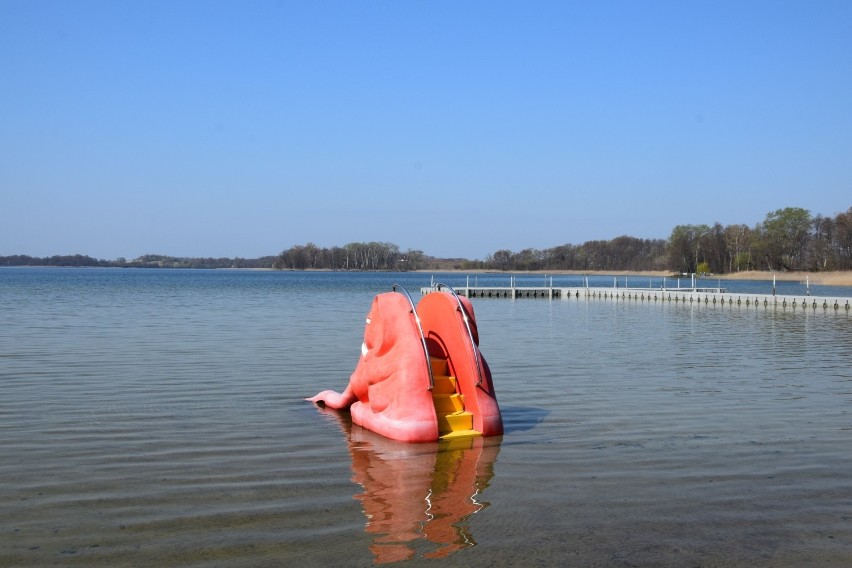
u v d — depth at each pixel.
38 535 6.40
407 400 9.90
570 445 9.52
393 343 10.43
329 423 10.82
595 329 27.56
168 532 6.49
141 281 101.00
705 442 9.65
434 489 7.71
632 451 9.20
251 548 6.16
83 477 8.03
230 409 11.76
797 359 18.23
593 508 7.14
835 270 114.00
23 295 52.31
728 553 6.12
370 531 6.54
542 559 5.98
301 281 108.81
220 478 8.05
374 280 118.81
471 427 10.23
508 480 8.02
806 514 7.00
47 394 12.88
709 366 16.94
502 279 142.50
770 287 77.12
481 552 6.11
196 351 19.09
